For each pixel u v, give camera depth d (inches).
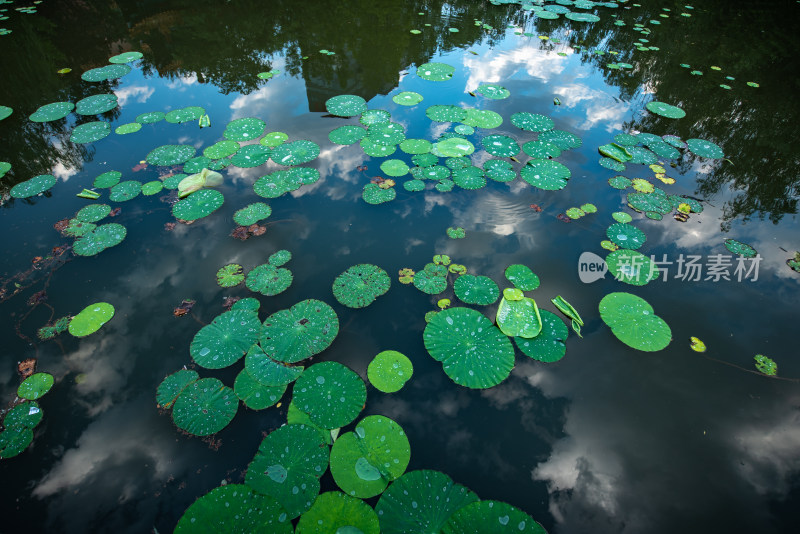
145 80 304.2
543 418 125.7
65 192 204.8
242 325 143.4
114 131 248.5
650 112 272.5
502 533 99.3
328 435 116.9
